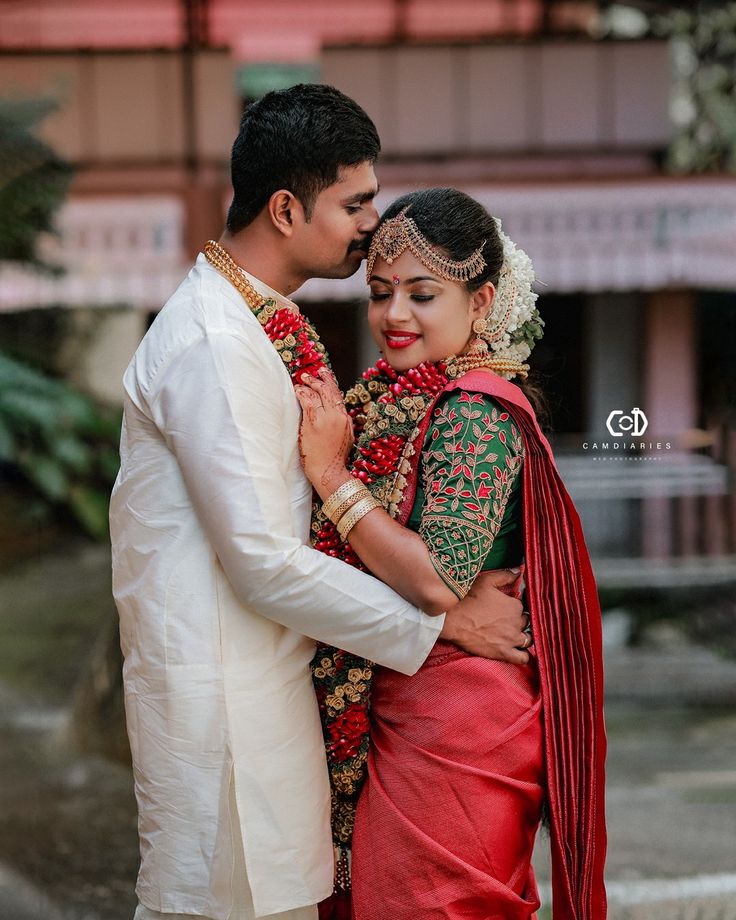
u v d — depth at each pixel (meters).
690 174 9.38
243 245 1.96
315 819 1.93
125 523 1.94
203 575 1.87
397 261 1.95
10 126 8.40
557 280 8.95
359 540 1.87
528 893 2.04
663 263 8.91
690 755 6.20
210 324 1.85
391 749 1.98
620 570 8.09
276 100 1.91
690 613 8.53
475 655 1.96
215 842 1.86
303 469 1.94
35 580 7.20
